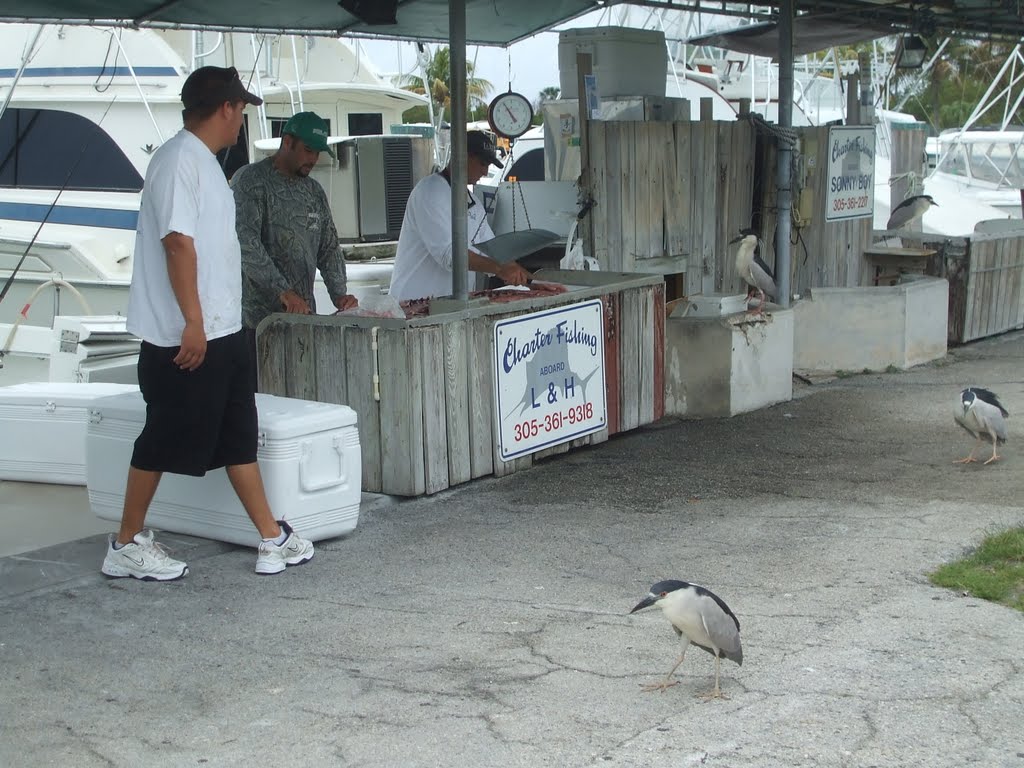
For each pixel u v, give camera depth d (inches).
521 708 172.6
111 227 523.8
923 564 235.0
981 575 223.6
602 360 343.0
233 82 221.9
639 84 439.8
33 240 488.4
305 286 306.2
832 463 324.5
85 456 275.6
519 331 309.9
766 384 399.5
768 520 270.8
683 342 385.4
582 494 295.9
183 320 216.5
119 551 229.9
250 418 230.1
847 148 502.6
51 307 521.3
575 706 172.9
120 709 173.6
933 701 171.2
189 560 244.2
